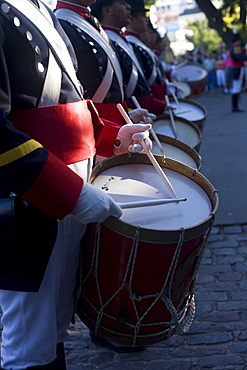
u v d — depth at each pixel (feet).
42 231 5.01
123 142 6.41
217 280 10.41
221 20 43.52
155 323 5.74
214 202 5.72
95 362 7.80
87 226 5.62
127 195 5.79
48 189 4.57
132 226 5.08
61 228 5.27
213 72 58.29
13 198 4.76
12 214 4.63
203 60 63.52
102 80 7.55
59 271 5.36
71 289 5.95
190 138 11.11
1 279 5.08
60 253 5.32
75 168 5.20
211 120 32.42
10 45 4.58
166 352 7.95
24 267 4.88
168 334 5.91
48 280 5.27
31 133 4.86
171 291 5.53
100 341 8.18
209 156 21.15
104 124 6.44
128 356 7.88
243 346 8.04
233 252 11.80
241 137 25.16
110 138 6.39
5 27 4.55
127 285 5.44
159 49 23.56
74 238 5.49
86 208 4.72
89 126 5.45
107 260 5.44
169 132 11.21
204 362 7.64
